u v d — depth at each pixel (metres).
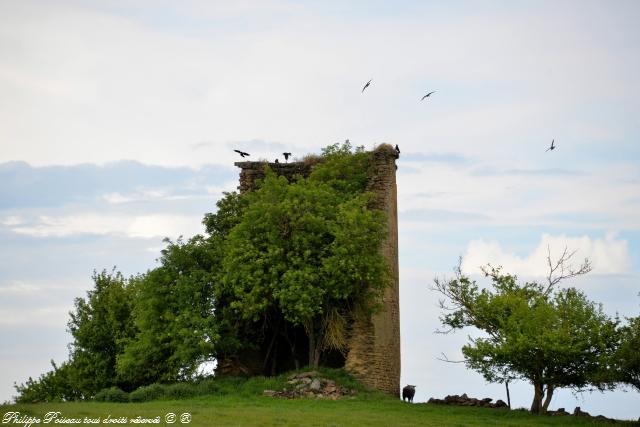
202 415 40.03
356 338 54.78
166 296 55.16
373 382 54.75
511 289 49.81
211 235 57.81
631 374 44.81
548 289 49.75
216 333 53.41
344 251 52.28
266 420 39.19
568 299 47.81
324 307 54.03
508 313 48.69
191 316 53.97
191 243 56.28
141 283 57.59
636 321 46.00
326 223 54.50
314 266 53.59
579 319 46.62
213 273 55.50
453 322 49.72
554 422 44.62
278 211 54.41
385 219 56.25
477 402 51.91
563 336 45.53
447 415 45.66
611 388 46.03
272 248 53.50
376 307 54.16
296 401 48.19
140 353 54.91
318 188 56.44
